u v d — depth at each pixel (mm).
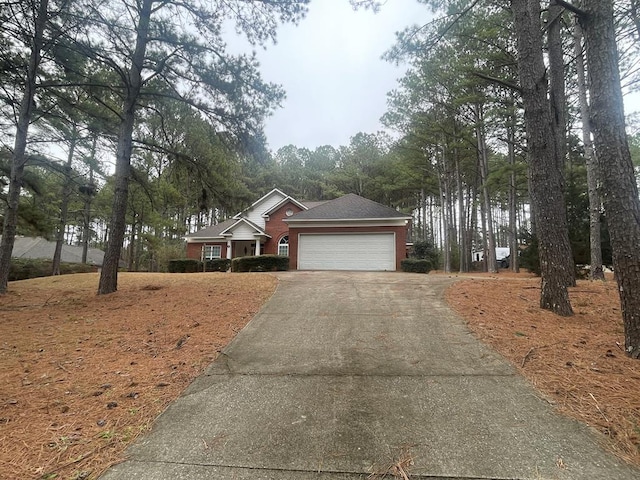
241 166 12664
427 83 17922
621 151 4047
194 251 24062
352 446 2445
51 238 15688
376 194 37312
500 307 6137
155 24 8844
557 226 5906
